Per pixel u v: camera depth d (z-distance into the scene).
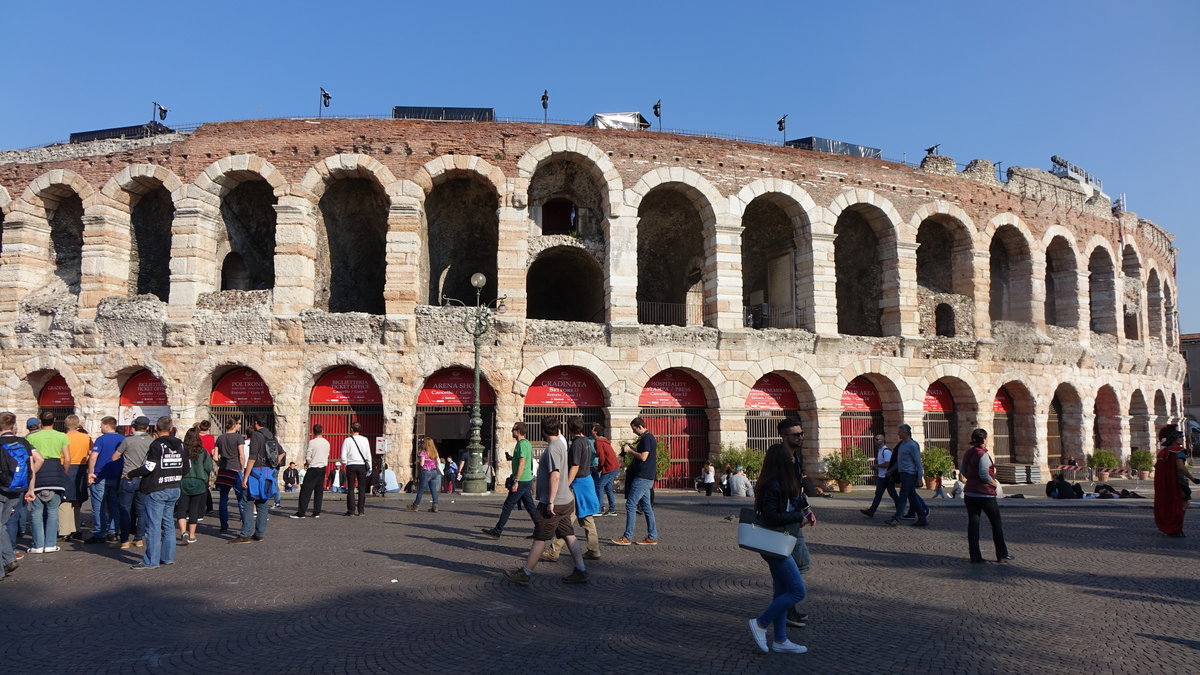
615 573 11.74
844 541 15.18
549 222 33.84
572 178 31.03
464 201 32.34
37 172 29.89
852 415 31.84
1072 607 9.66
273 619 9.02
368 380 28.31
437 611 9.37
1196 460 53.38
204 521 17.80
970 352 32.66
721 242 29.77
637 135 29.69
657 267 36.16
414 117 32.41
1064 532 16.66
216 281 29.72
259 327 27.50
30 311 29.02
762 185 30.56
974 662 7.45
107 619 9.03
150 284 31.48
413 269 27.92
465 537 15.31
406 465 26.89
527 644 7.99
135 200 30.16
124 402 28.94
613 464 19.69
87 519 17.78
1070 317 37.59
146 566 11.96
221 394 28.58
